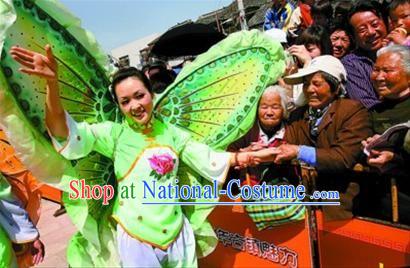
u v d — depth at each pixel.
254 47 2.48
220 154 2.36
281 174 2.49
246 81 2.51
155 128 2.34
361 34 2.77
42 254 2.58
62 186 2.16
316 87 2.28
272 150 2.27
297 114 2.54
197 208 2.50
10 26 1.78
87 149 2.16
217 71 2.50
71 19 2.07
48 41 2.07
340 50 3.09
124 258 2.27
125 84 2.16
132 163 2.27
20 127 1.94
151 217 2.24
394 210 2.05
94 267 2.38
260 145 2.39
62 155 2.09
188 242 2.37
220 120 2.53
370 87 2.55
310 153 2.18
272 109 2.46
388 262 2.11
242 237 2.71
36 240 2.49
